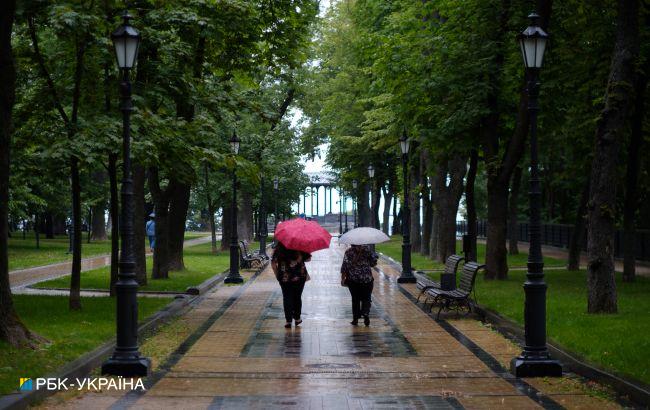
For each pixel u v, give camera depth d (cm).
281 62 2569
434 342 1404
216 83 2189
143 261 2392
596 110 2594
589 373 1068
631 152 2442
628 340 1277
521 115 2472
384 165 5291
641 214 3600
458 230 8300
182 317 1767
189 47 1992
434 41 2628
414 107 2756
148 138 1719
